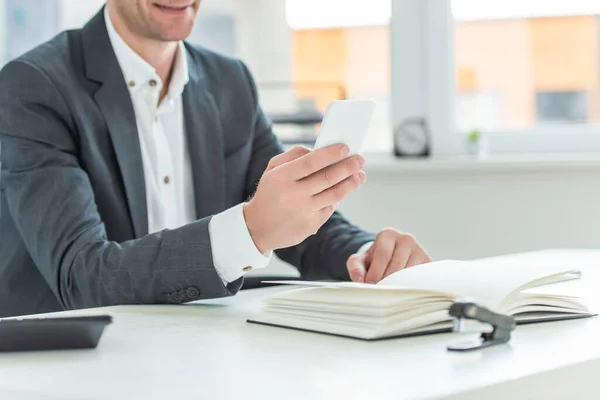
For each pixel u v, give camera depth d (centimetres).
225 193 166
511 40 259
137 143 149
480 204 244
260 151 177
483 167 241
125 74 161
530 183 242
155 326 91
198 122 164
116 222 145
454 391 58
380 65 265
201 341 81
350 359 70
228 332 86
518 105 261
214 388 60
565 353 71
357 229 152
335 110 92
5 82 143
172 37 159
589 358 69
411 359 70
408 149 258
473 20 260
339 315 85
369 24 265
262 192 100
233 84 174
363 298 84
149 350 77
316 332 85
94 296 111
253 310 104
